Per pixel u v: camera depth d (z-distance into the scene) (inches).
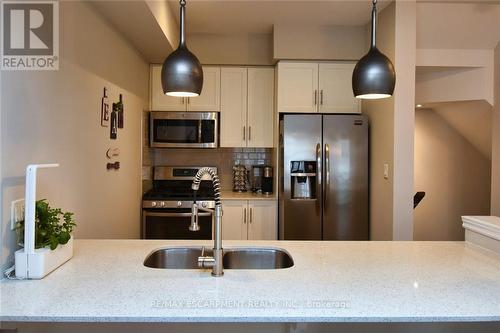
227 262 73.1
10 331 51.0
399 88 111.5
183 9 59.8
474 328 58.9
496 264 62.8
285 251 71.5
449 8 116.4
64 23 73.6
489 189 188.2
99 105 93.2
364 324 57.6
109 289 50.0
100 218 94.8
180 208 141.2
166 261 72.7
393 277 56.0
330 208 133.9
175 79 57.8
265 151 168.6
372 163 132.3
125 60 115.4
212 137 152.0
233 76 154.9
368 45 139.5
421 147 187.2
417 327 58.4
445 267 61.1
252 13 128.6
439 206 188.5
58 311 43.2
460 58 132.3
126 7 90.0
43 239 56.6
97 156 92.3
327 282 53.7
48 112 67.6
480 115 155.3
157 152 166.9
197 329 55.6
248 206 146.3
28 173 53.2
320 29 141.2
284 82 143.8
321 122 133.6
